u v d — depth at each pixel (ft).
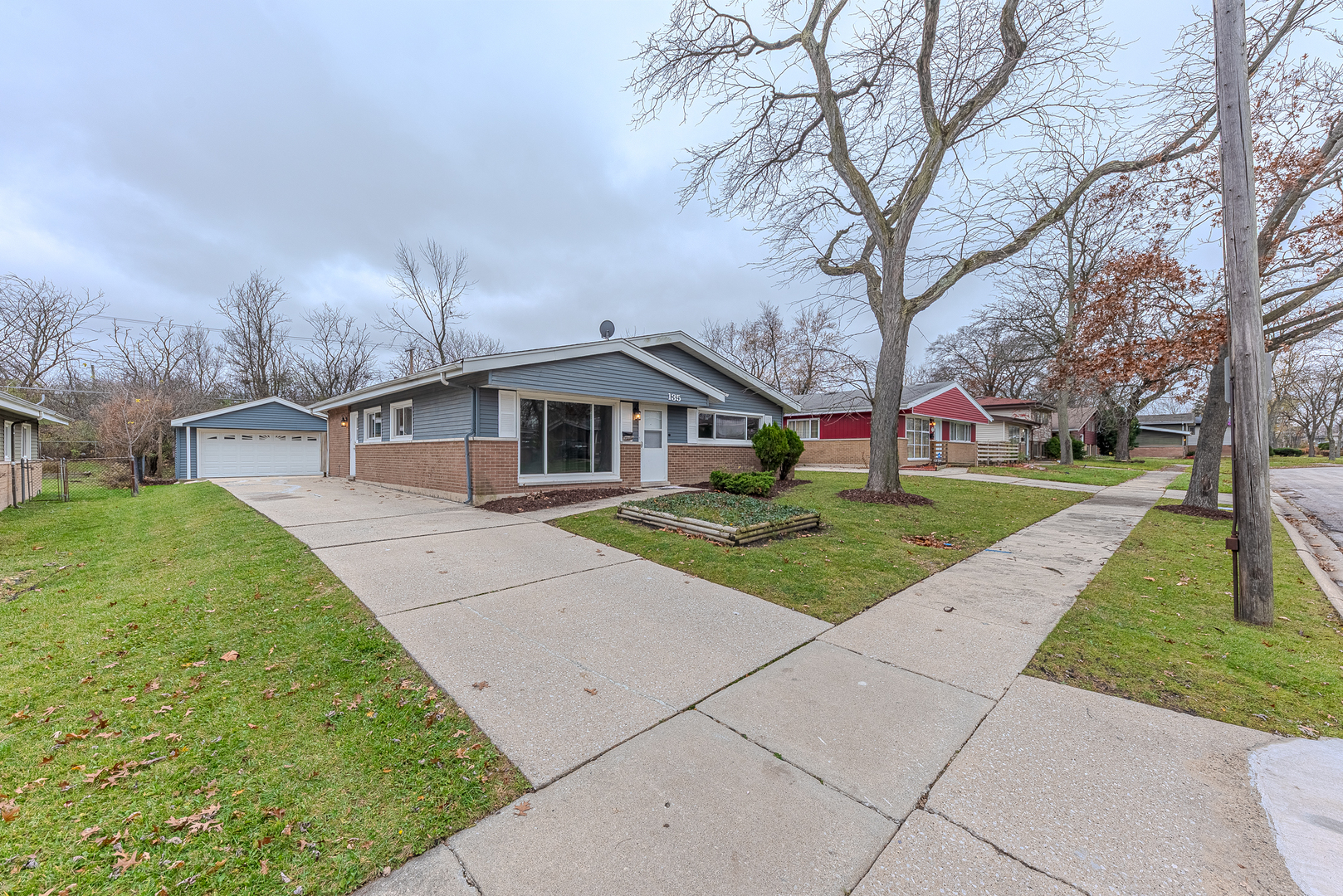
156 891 5.86
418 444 40.09
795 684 10.93
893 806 7.28
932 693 10.63
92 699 10.00
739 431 52.80
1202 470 33.99
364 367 106.32
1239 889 5.85
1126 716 9.78
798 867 6.19
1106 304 34.47
